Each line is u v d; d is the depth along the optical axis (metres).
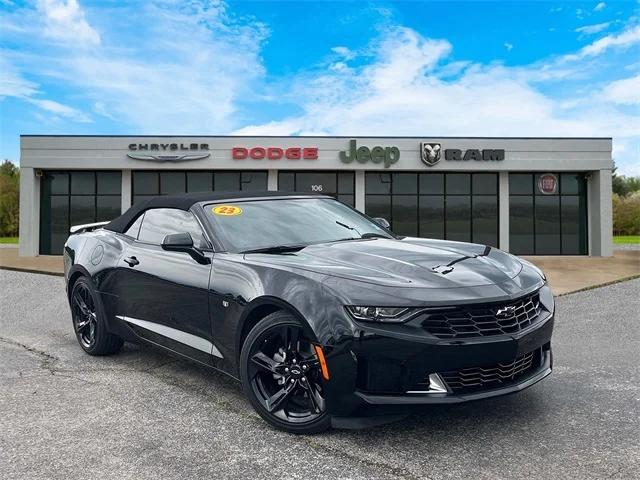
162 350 4.48
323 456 3.05
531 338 3.27
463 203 25.02
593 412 3.67
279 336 3.49
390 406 3.03
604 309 8.11
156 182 24.59
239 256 3.86
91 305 5.38
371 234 4.48
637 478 2.75
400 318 3.02
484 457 3.01
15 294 10.20
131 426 3.54
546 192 24.97
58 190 24.75
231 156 23.47
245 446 3.21
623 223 55.97
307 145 23.48
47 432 3.45
